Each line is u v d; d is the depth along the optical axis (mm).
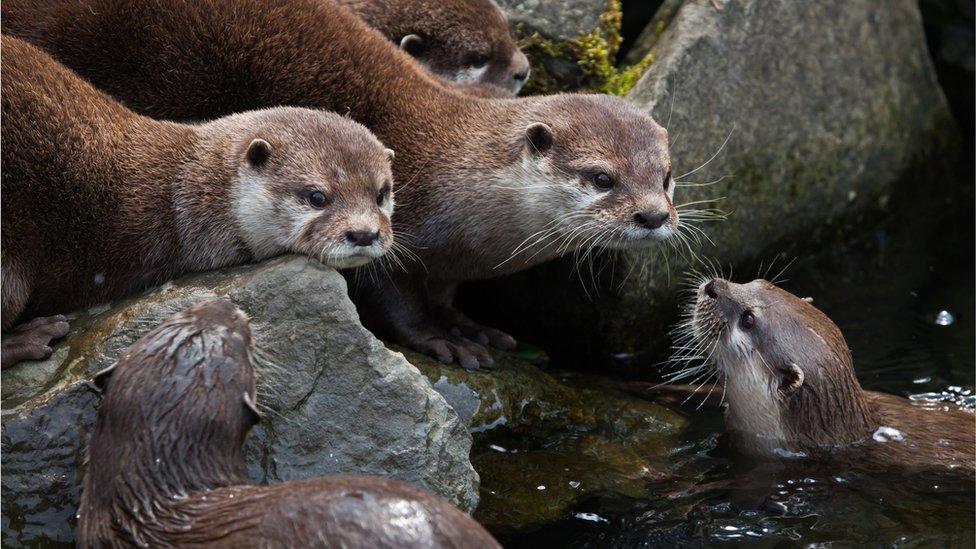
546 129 8336
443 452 7086
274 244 7535
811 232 11422
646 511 7605
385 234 7410
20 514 6617
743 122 10648
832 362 8570
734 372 8867
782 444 8625
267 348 6984
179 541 5633
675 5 11125
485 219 8570
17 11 8625
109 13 8578
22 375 6965
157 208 7598
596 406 8836
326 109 8789
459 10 10297
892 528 7512
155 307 7129
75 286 7578
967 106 13445
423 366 8367
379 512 5223
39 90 7438
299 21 8867
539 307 10102
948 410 8961
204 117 8773
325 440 6945
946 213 12461
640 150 8305
